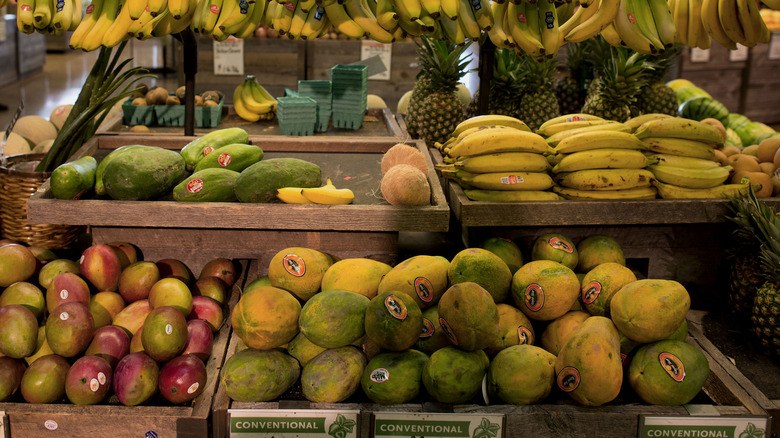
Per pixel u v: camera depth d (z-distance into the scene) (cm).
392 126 306
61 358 160
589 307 176
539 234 220
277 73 494
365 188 208
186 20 222
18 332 161
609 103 296
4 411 152
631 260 230
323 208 184
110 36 211
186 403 158
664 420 152
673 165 217
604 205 205
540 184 214
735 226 218
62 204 185
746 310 202
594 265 197
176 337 159
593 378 149
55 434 153
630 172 212
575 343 153
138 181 185
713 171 218
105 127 289
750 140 359
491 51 252
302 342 167
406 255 235
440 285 174
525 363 154
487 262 173
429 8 181
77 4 222
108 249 185
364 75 315
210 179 192
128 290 183
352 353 160
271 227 186
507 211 203
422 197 187
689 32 239
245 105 322
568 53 349
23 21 204
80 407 153
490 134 210
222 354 173
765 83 657
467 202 204
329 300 162
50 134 331
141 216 185
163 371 155
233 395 154
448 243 249
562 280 170
